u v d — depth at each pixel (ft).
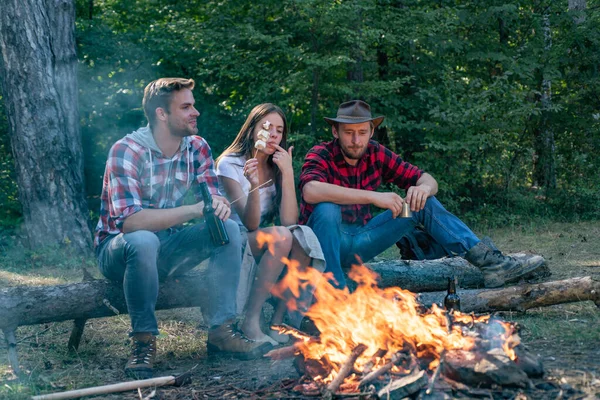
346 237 14.11
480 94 37.86
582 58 41.39
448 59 41.27
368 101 39.27
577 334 11.81
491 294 13.79
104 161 45.55
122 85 44.88
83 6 49.37
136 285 11.49
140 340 11.57
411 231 15.60
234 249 12.20
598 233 30.58
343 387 9.29
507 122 38.50
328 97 40.24
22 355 13.00
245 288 13.08
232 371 11.42
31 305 12.12
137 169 12.23
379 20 38.45
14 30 30.01
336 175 14.26
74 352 13.25
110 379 11.30
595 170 40.14
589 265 20.83
